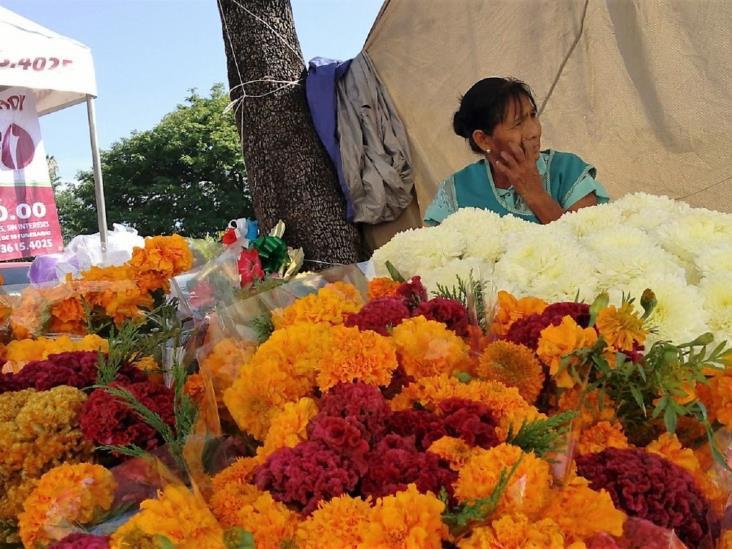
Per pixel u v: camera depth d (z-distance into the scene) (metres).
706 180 3.14
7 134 5.00
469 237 1.45
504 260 1.23
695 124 3.13
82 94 5.38
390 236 3.76
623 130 3.32
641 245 1.21
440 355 0.92
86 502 0.81
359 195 3.58
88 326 1.63
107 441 0.94
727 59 3.02
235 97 3.56
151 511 0.68
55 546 0.71
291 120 3.48
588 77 3.38
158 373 1.28
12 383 1.13
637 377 0.84
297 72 3.55
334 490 0.69
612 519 0.65
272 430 0.81
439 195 2.46
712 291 1.07
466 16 3.58
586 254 1.20
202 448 0.87
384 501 0.62
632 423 0.88
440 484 0.67
